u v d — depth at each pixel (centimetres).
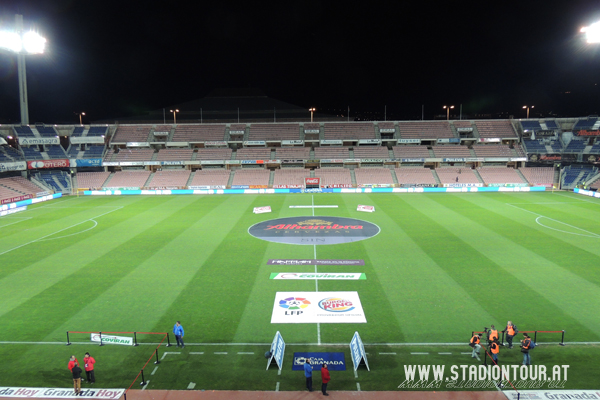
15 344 2075
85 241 4012
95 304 2533
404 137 8562
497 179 7775
